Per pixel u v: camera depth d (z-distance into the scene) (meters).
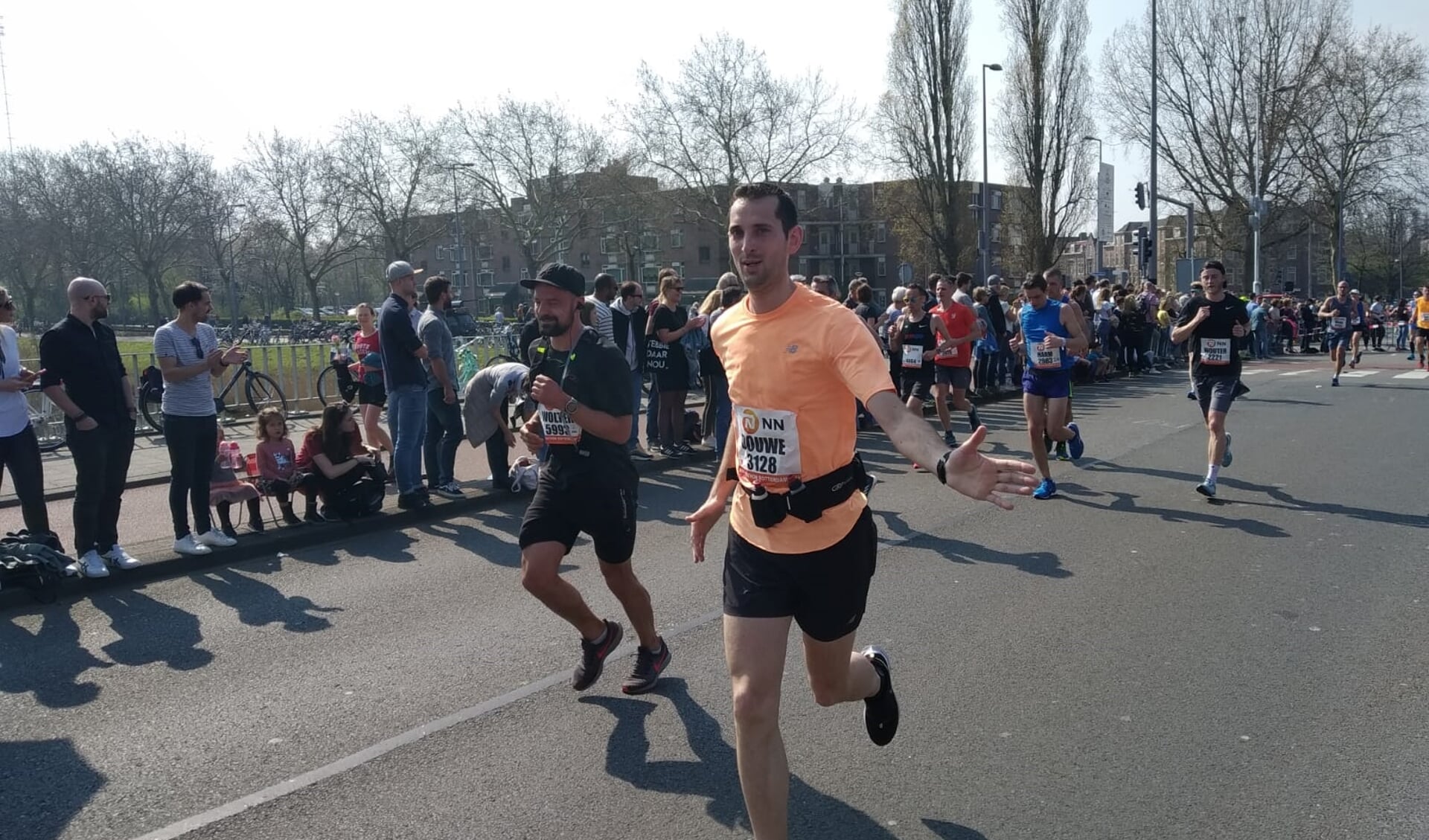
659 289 10.66
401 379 8.05
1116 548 6.78
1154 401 16.00
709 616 5.54
